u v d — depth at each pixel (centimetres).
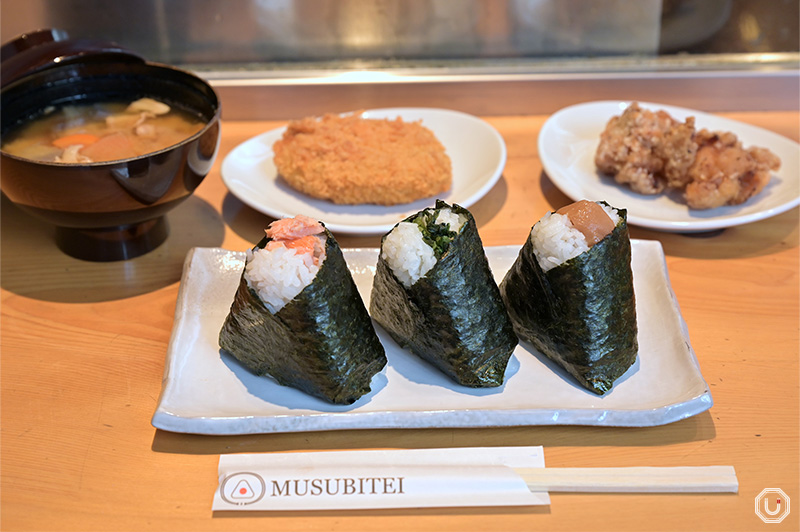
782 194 40
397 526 25
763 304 35
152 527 25
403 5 49
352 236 39
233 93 49
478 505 26
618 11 50
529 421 28
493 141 44
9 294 35
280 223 28
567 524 25
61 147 35
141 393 30
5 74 35
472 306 29
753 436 28
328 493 26
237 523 25
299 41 50
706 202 39
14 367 31
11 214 41
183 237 39
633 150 41
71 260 37
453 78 50
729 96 51
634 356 30
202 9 48
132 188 31
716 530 25
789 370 31
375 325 33
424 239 28
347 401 28
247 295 27
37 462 27
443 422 28
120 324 33
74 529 25
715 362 32
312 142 41
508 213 41
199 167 34
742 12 50
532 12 50
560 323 29
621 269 29
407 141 42
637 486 26
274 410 28
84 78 38
